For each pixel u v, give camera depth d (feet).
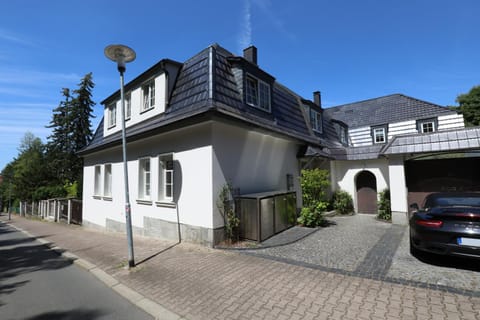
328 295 11.89
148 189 30.86
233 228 23.12
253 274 15.03
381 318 9.79
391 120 53.72
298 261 16.98
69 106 88.07
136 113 33.30
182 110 25.02
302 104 43.34
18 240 36.58
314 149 35.76
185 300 12.18
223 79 26.30
